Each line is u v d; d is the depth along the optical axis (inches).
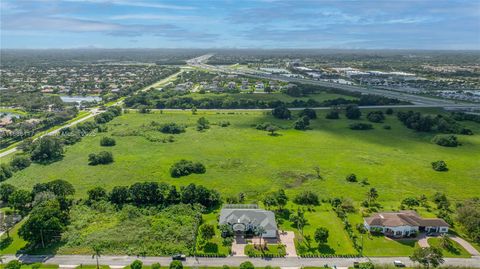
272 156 6781.5
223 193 5167.3
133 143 7578.7
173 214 4485.7
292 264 3543.3
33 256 3649.1
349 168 6181.1
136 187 4820.4
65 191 4763.8
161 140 7731.3
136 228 4165.8
